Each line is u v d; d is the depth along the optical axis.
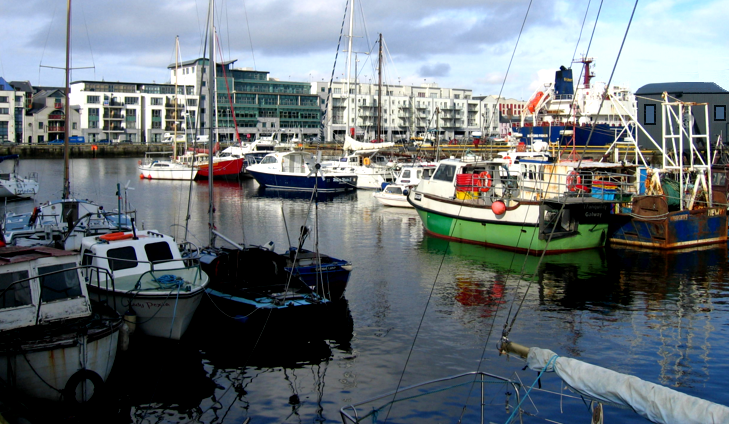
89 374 11.52
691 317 16.89
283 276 17.61
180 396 12.36
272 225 34.41
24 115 111.38
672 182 28.84
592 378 7.41
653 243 26.36
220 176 65.06
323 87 134.62
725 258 24.30
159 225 33.72
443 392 12.30
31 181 47.41
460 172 28.50
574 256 24.94
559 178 26.72
